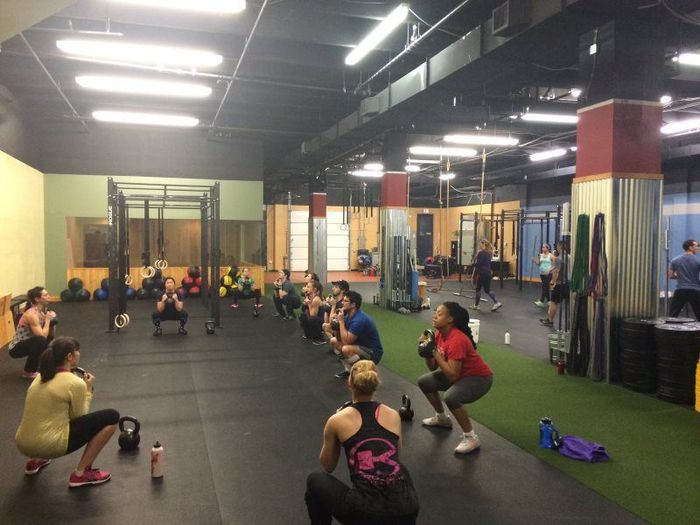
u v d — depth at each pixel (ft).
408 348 24.61
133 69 29.17
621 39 18.11
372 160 54.19
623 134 18.43
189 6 16.56
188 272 44.70
